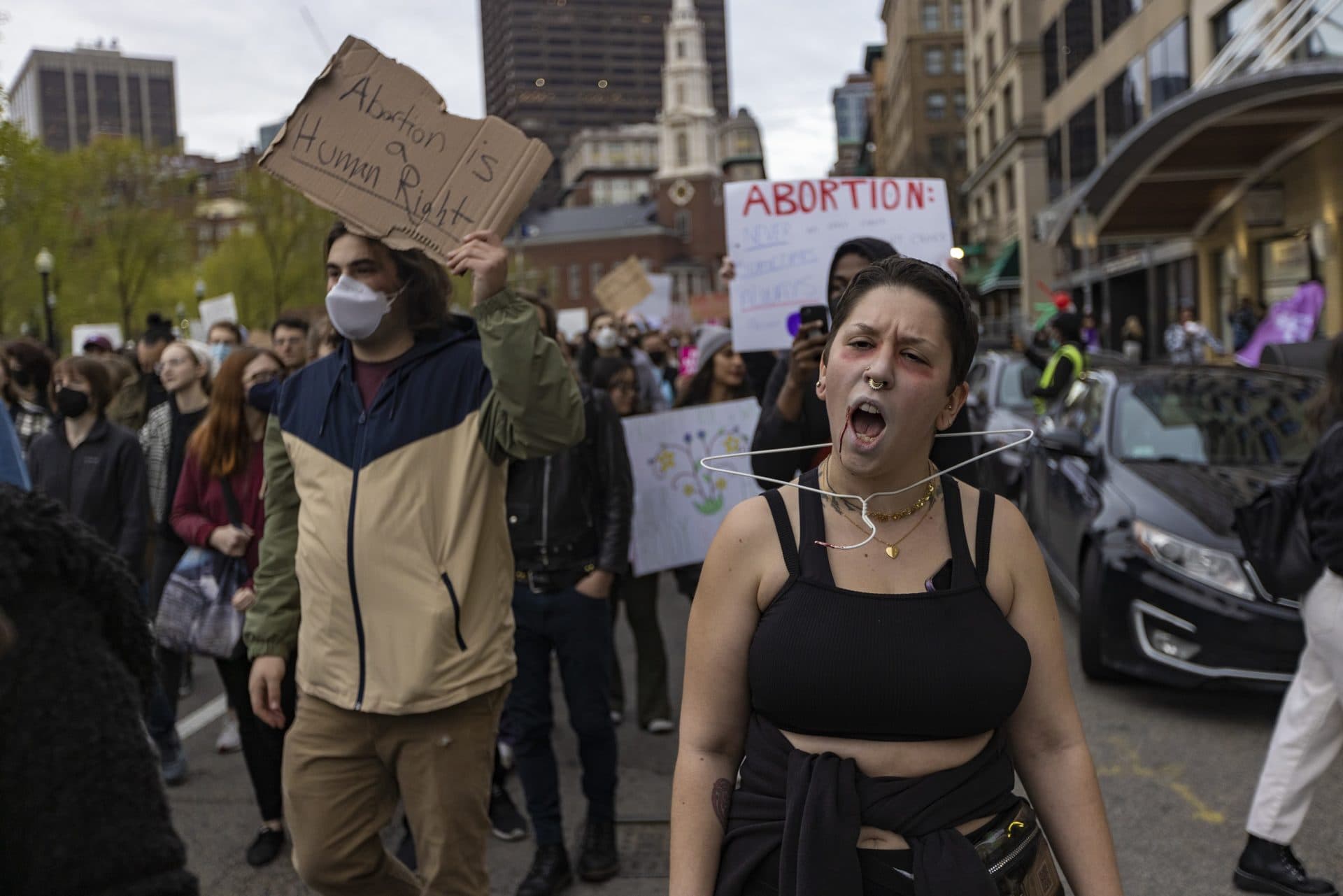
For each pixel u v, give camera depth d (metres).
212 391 4.68
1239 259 22.91
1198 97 14.39
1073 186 34.88
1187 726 5.38
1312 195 18.66
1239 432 6.37
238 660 4.39
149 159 38.94
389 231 2.76
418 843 2.85
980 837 1.69
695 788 1.77
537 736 4.03
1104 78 30.86
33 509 1.23
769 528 1.79
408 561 2.75
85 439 5.31
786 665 1.70
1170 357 22.44
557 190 189.38
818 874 1.61
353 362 2.95
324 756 2.82
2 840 1.15
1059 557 6.94
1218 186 20.31
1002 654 1.71
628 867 4.16
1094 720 5.52
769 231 5.07
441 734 2.78
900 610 1.70
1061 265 38.72
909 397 1.70
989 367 11.99
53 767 1.14
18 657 1.17
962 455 3.26
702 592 1.82
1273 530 3.66
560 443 2.76
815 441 3.49
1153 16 26.41
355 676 2.76
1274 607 5.10
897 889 1.63
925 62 65.69
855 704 1.68
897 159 72.12
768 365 5.37
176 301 53.59
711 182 126.06
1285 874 3.72
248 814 4.83
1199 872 3.95
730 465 5.72
